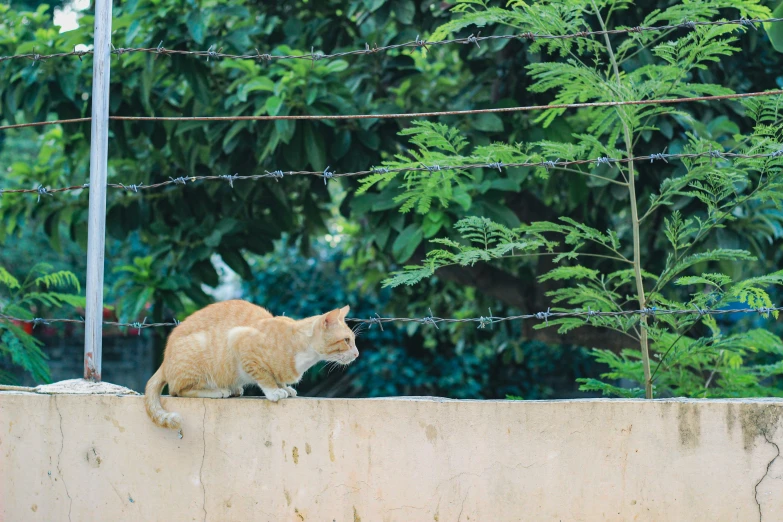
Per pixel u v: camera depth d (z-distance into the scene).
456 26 3.87
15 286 4.62
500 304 8.25
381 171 3.48
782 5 3.88
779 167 3.65
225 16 5.89
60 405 3.30
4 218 6.59
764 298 3.63
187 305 7.24
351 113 5.36
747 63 5.78
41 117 6.03
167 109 6.29
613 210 6.19
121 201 6.39
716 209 3.79
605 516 2.94
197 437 3.21
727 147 5.14
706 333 5.85
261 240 6.34
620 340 6.17
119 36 5.89
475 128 5.46
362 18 6.07
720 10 5.05
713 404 2.90
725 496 2.89
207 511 3.19
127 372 12.01
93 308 3.46
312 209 6.66
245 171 5.91
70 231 6.42
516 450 2.99
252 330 3.27
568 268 3.78
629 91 3.74
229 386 3.32
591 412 2.95
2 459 3.35
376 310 10.60
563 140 5.29
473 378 10.81
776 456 2.86
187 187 6.32
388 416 3.07
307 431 3.13
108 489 3.26
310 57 3.51
